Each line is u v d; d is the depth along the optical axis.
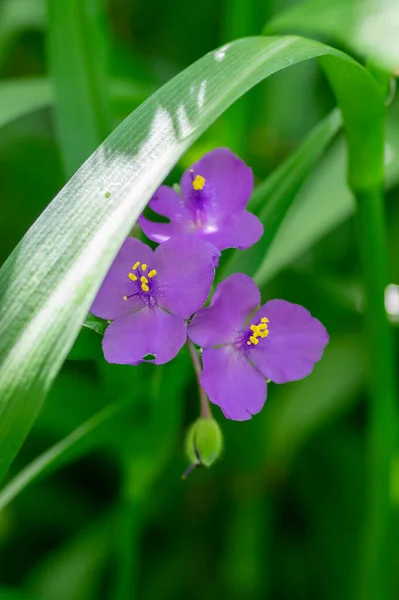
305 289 0.62
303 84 0.69
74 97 0.54
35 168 0.69
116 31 0.77
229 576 0.62
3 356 0.43
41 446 0.61
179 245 0.46
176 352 0.46
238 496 0.64
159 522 0.67
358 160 0.51
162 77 0.72
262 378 0.47
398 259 0.65
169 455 0.60
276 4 0.61
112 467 0.67
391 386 0.55
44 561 0.61
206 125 0.45
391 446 0.55
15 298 0.44
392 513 0.57
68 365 0.60
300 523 0.66
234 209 0.48
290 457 0.63
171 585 0.63
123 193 0.44
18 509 0.64
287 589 0.62
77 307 0.44
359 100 0.49
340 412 0.63
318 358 0.47
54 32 0.53
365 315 0.54
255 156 0.65
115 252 0.44
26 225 0.69
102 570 0.61
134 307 0.46
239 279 0.47
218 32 0.73
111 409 0.51
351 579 0.61
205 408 0.48
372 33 0.48
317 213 0.56
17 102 0.57
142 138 0.45
